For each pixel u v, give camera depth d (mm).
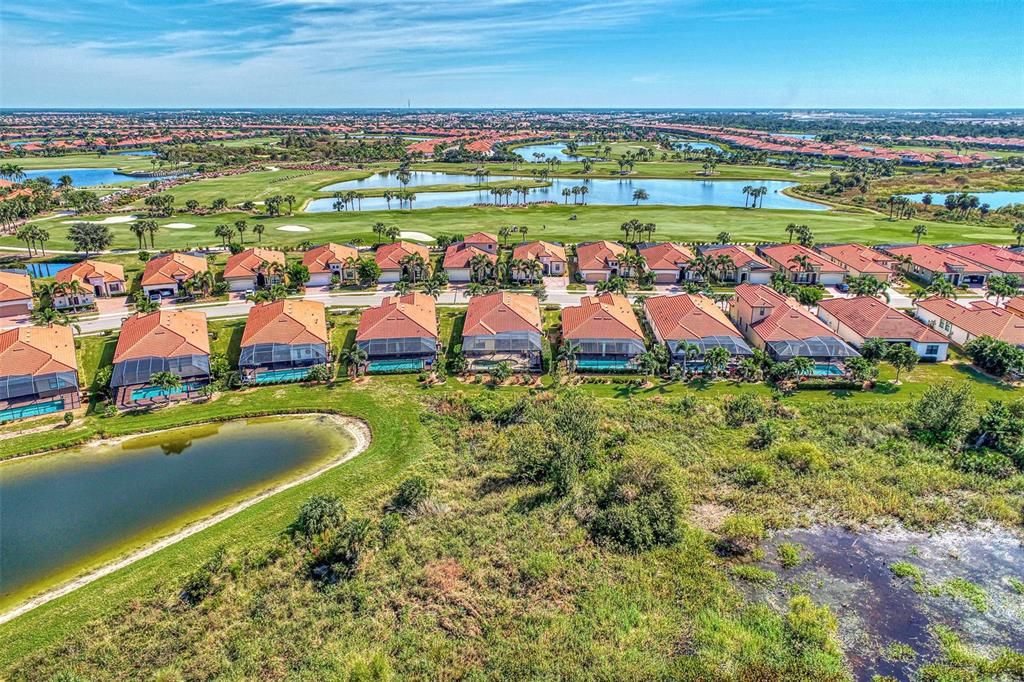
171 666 31375
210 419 56562
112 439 53594
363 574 37688
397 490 46062
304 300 81875
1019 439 51031
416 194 187000
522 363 68000
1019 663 31609
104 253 112062
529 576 37625
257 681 30469
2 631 33312
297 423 56781
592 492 45750
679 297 79312
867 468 48812
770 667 31266
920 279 101750
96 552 40094
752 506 44562
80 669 31203
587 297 85000
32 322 78750
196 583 35719
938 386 57438
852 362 63500
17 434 53406
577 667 31266
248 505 44562
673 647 32656
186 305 86188
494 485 47125
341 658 31562
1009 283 94688
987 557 39875
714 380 64688
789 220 148500
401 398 60469
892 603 36125
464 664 31641
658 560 39281
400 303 77312
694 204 175875
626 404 59469
